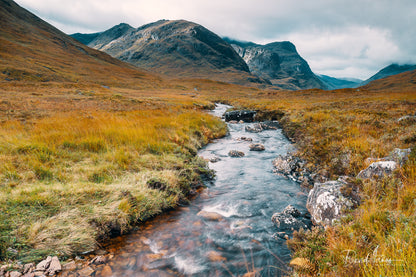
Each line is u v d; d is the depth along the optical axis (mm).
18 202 4742
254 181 8781
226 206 6656
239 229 5383
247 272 3934
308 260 3652
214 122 20672
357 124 12672
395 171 5344
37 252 3863
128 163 8172
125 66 167000
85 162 7789
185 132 14594
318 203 5809
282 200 7109
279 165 10461
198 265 4117
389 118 15445
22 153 7668
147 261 4176
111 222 5082
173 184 7148
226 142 15984
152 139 11008
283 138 17281
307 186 8219
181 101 46781
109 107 27703
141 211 5734
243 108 33719
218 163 11055
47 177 6398
